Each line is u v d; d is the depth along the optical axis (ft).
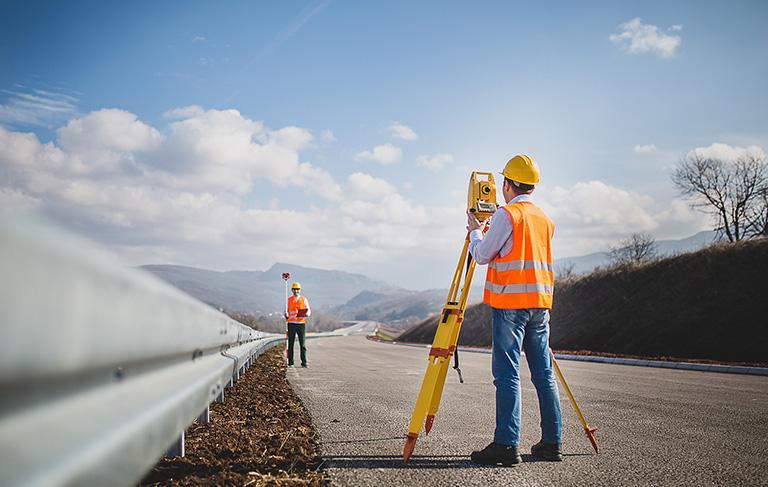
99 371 4.30
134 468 4.93
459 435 15.30
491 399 23.26
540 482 10.69
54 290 3.17
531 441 14.71
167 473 10.11
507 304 12.74
